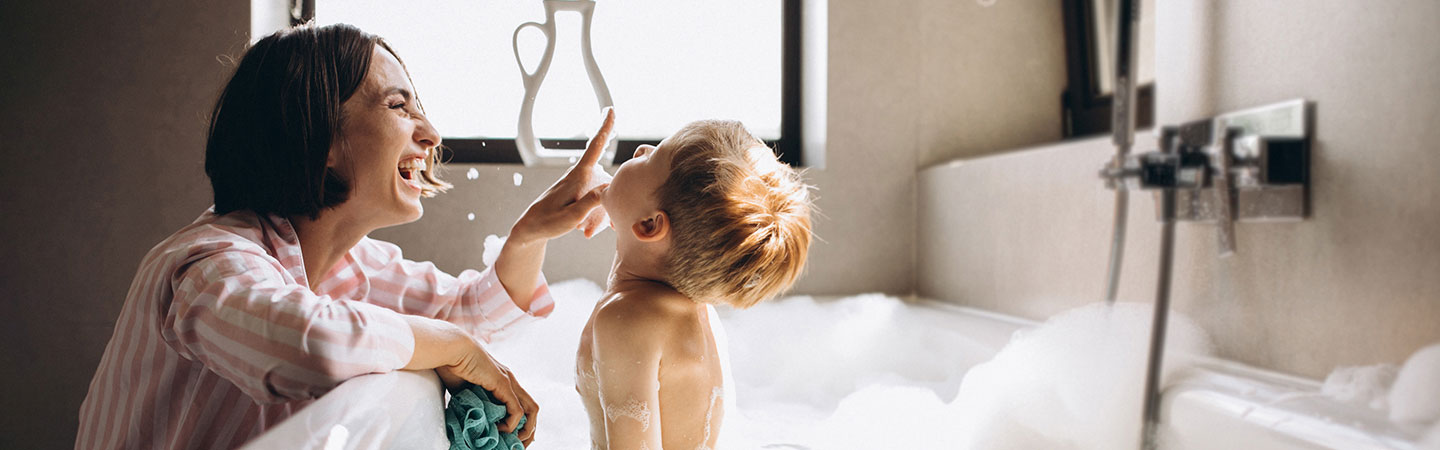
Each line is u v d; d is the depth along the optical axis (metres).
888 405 1.43
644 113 2.16
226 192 0.89
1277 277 0.99
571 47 2.08
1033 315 1.55
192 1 1.76
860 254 2.11
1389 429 0.78
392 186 0.94
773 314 1.78
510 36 2.08
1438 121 0.79
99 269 1.75
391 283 1.10
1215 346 1.08
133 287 0.80
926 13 2.10
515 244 1.03
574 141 2.06
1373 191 0.86
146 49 1.75
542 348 1.61
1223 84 1.09
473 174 1.86
